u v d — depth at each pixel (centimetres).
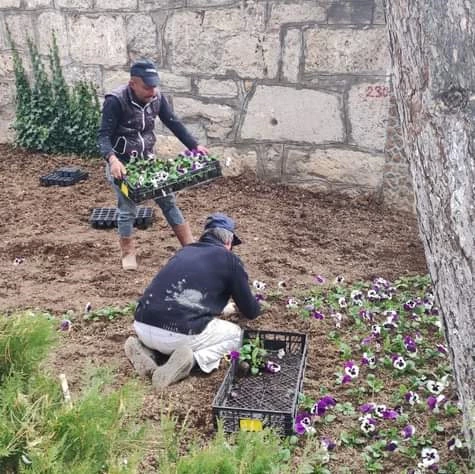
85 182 817
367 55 698
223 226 456
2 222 698
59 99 909
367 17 688
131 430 232
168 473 208
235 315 498
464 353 299
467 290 290
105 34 845
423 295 527
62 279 566
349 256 616
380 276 571
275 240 648
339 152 743
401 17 317
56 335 261
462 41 280
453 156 288
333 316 483
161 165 557
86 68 877
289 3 721
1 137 978
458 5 281
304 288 545
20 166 884
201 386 410
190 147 572
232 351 407
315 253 621
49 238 650
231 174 808
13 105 969
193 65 793
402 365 414
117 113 533
